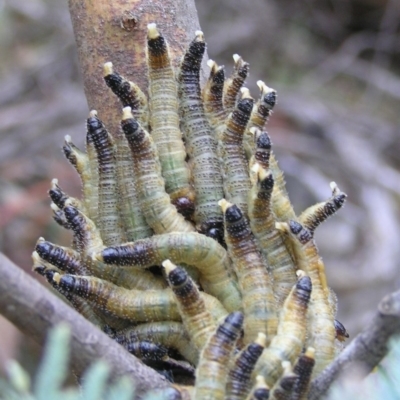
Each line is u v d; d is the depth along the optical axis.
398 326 0.47
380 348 0.47
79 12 0.56
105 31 0.56
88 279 0.52
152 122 0.54
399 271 1.29
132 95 0.54
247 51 1.83
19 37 1.68
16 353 1.03
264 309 0.52
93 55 0.56
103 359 0.48
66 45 1.60
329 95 1.77
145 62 0.56
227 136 0.54
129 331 0.53
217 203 0.54
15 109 1.49
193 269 0.53
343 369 0.48
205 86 0.55
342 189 1.48
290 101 1.64
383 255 1.31
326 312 0.52
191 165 0.54
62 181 1.28
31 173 1.35
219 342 0.49
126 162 0.54
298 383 0.49
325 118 1.61
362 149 1.54
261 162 0.53
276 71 1.81
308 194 1.45
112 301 0.52
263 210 0.53
